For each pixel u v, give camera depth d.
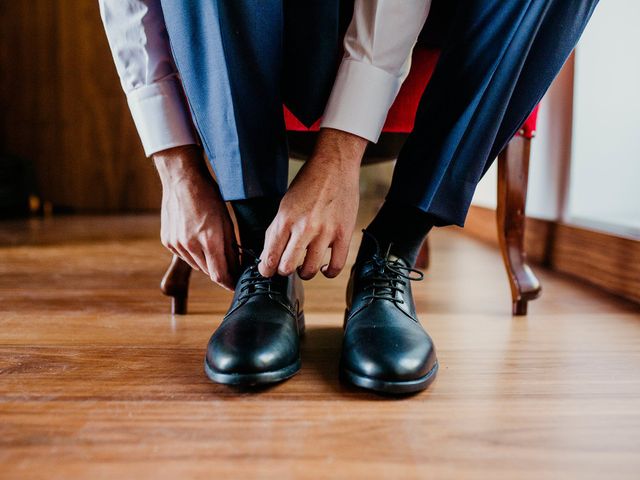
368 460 0.54
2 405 0.67
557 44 0.78
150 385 0.74
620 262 1.31
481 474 0.52
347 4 0.95
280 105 0.78
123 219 3.39
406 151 0.82
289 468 0.52
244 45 0.72
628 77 1.53
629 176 1.56
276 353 0.72
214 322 1.08
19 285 1.44
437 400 0.69
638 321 1.09
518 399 0.70
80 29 3.88
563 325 1.06
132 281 1.50
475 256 1.96
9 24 3.89
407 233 0.86
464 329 1.03
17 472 0.51
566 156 1.61
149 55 0.83
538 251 1.77
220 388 0.73
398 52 0.75
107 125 3.96
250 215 0.83
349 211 0.75
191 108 0.78
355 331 0.76
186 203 0.82
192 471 0.52
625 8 1.50
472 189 0.81
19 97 3.96
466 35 0.76
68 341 0.94
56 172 4.01
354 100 0.75
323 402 0.68
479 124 0.78
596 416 0.65
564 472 0.52
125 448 0.56
